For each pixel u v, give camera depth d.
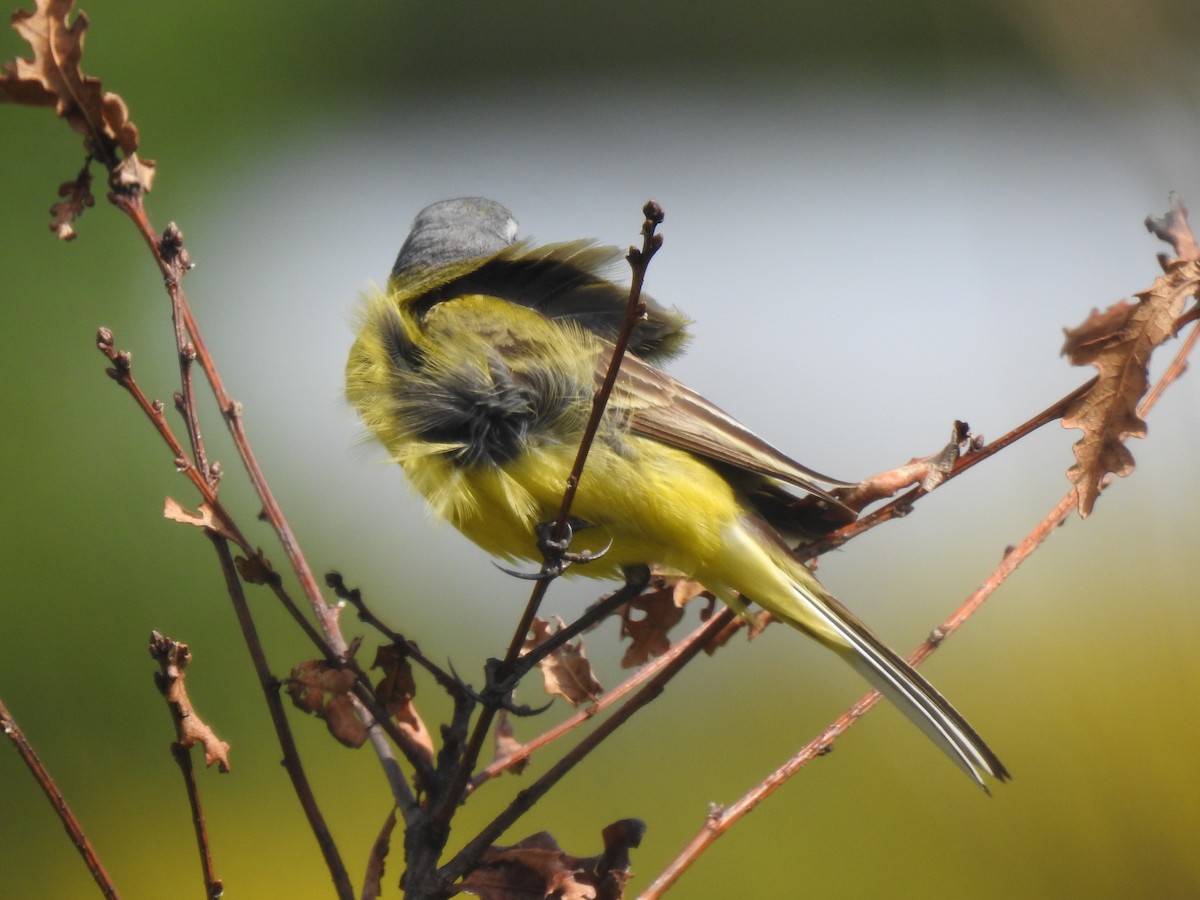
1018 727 12.19
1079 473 5.35
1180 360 5.35
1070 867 11.29
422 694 13.60
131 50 19.09
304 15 23.25
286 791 12.86
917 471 6.13
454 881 5.13
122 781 12.86
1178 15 7.02
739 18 30.81
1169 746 9.64
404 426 6.36
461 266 6.77
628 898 11.45
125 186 5.28
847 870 12.14
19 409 14.29
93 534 13.84
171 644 4.91
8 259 15.08
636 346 6.82
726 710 13.84
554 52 30.53
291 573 14.07
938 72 30.66
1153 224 5.36
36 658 13.12
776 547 6.36
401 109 28.62
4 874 12.66
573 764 5.31
